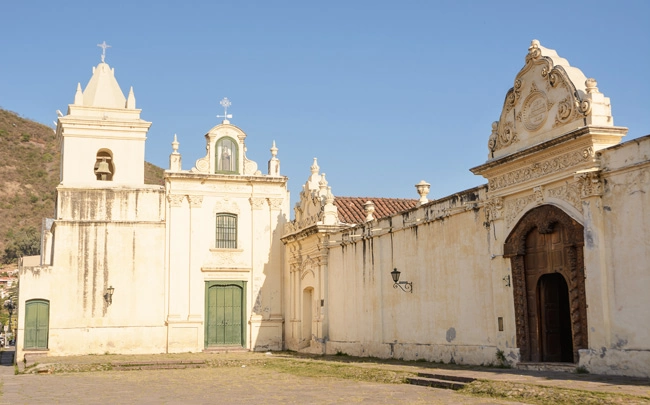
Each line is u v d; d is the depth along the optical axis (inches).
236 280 1423.5
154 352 1347.2
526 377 610.2
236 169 1457.9
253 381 781.9
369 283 1076.5
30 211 4173.2
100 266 1338.6
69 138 1368.1
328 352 1186.6
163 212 1391.5
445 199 893.2
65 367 1043.9
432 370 741.9
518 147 763.4
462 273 857.5
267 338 1419.8
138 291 1354.6
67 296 1311.5
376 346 1044.5
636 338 597.6
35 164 4525.1
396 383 703.1
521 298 752.3
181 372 970.1
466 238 852.6
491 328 799.1
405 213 984.9
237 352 1375.5
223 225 1433.3
